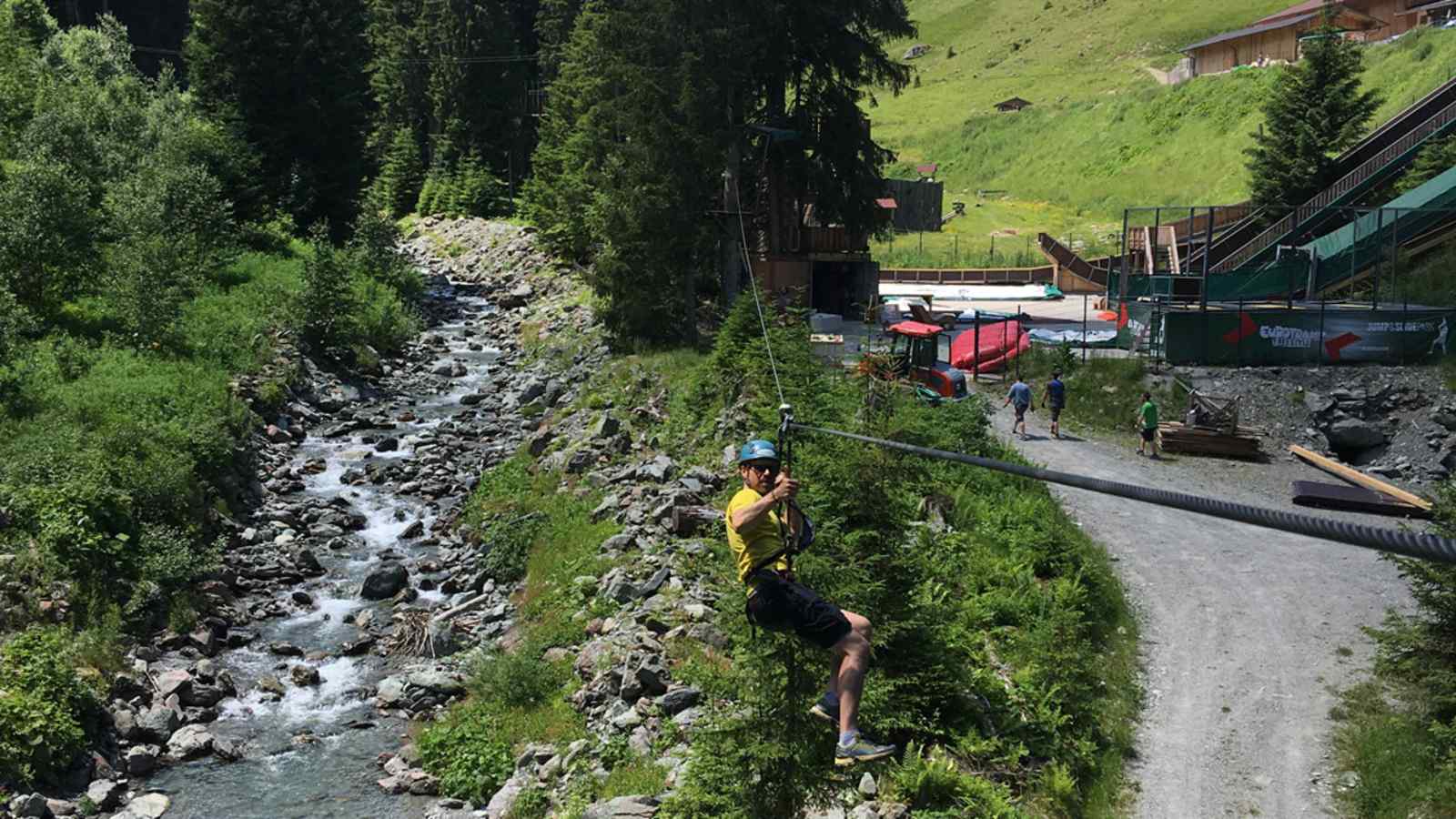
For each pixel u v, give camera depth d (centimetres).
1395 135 5794
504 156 9925
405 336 4850
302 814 1586
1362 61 9531
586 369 3972
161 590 2191
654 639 1888
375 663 2088
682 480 2583
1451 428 3475
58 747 1648
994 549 2297
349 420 3681
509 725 1780
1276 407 3650
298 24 6331
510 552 2481
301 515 2798
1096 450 3412
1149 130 10988
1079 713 1728
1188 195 9406
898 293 6812
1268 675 1934
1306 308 4034
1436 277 4469
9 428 2538
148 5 12500
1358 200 5481
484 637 2139
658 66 4425
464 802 1623
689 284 4400
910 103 16200
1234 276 4516
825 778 1187
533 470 3031
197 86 6250
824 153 5200
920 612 1602
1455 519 1858
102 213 4297
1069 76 15638
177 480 2516
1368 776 1603
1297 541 2614
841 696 715
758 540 748
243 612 2267
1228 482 3145
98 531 2230
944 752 1538
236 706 1912
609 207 4291
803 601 734
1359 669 1948
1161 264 5412
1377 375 3725
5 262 3419
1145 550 2528
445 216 9031
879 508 1530
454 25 9712
